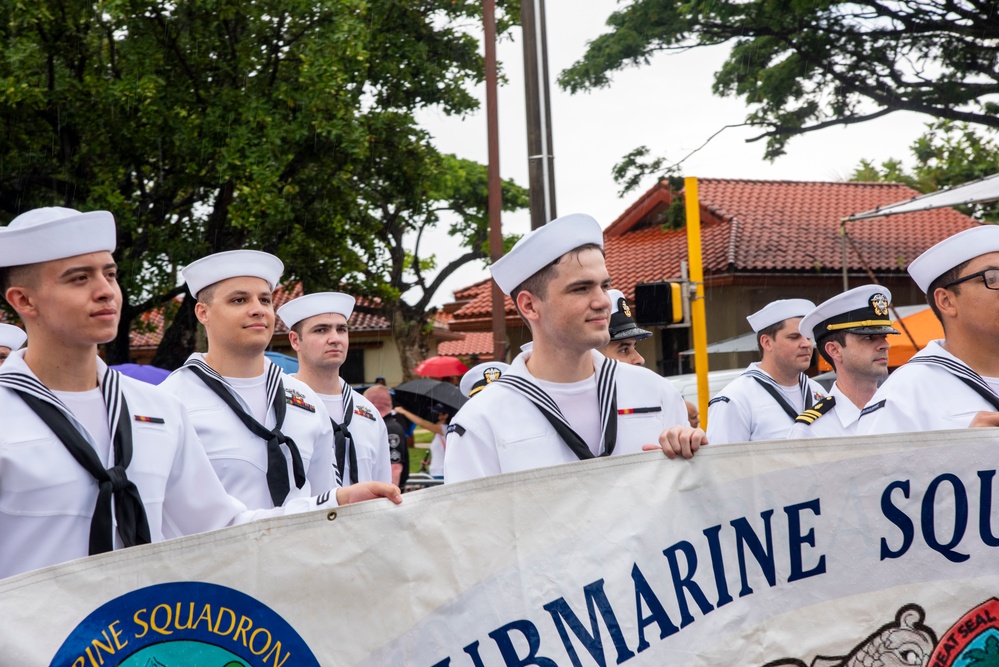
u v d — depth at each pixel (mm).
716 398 6031
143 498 3035
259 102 16328
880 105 16719
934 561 3098
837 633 3043
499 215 13430
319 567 2650
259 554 2602
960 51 15859
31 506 2879
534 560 2852
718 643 2957
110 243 3053
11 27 15766
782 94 16750
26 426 2912
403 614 2719
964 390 3570
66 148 17250
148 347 33094
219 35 16797
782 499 3051
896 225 23562
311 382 6160
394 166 19938
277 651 2596
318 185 18203
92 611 2428
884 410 3648
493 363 7742
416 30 20625
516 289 3549
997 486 3129
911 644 3064
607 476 2951
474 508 2826
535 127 12289
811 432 5062
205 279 4957
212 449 4770
